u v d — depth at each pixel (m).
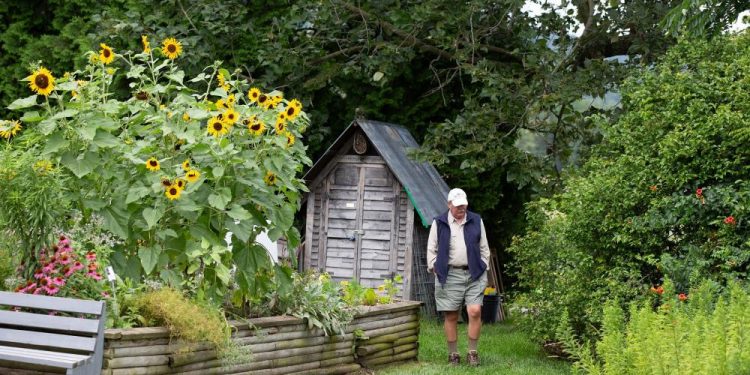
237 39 17.61
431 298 15.87
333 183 16.00
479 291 10.38
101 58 8.25
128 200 7.77
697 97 9.95
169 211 8.13
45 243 7.11
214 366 7.71
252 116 8.47
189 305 7.47
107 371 6.82
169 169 8.15
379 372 9.58
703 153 9.52
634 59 16.55
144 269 7.92
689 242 9.77
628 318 9.70
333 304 9.22
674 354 5.43
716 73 10.12
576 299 10.45
